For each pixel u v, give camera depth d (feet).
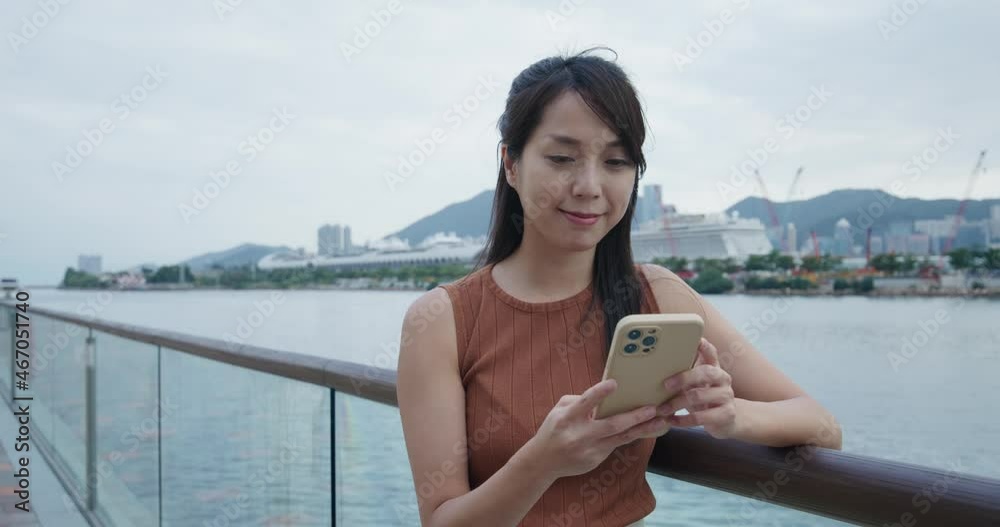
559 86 3.70
